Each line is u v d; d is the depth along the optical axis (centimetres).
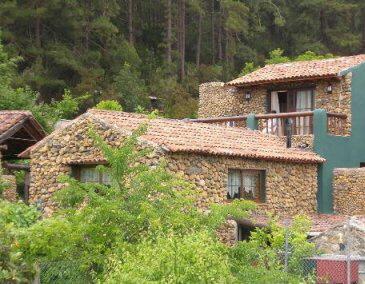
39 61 4991
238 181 2120
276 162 2258
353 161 2733
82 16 5281
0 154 1995
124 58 5538
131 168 1388
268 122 2738
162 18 6494
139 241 1245
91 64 5316
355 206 2498
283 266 1306
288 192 2312
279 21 6303
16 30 5266
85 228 1255
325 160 2500
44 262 1261
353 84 2797
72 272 1259
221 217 1336
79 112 4919
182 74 5953
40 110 3111
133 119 2048
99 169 1373
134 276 1048
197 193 1584
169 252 1084
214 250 1163
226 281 1103
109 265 1158
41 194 2047
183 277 1059
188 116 5031
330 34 6600
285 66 3159
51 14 5200
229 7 6028
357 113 2798
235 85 3102
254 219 1989
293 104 2981
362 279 1342
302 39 6631
